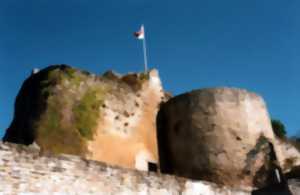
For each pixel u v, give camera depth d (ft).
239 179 54.03
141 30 74.79
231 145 55.93
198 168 55.52
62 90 49.96
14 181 30.01
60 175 32.53
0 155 30.01
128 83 64.69
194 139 57.57
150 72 68.39
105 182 35.01
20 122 50.21
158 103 65.36
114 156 52.19
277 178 54.34
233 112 58.44
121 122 55.77
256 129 58.44
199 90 60.85
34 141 44.27
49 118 46.73
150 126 61.26
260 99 62.13
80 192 33.12
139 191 37.01
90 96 52.65
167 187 39.45
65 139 46.42
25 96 53.06
